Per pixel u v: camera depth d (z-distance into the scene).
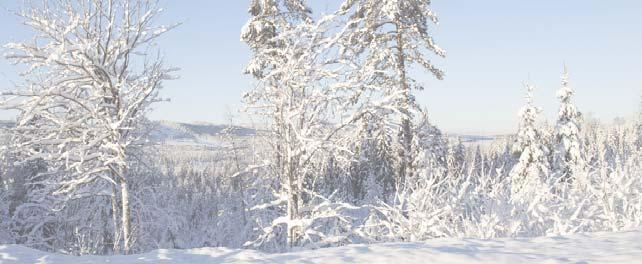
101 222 19.38
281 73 15.15
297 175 14.79
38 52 14.66
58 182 16.61
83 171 15.97
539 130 27.67
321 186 21.11
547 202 14.04
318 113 14.87
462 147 41.00
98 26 15.58
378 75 16.44
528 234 13.05
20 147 15.26
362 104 14.70
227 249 9.82
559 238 9.55
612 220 13.11
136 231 16.58
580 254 7.85
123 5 15.81
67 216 20.80
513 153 28.25
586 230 13.64
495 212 12.86
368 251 8.83
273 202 14.92
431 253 8.38
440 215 13.48
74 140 15.28
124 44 15.91
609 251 7.88
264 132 15.26
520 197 13.95
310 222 14.26
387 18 18.23
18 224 24.45
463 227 13.76
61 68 15.36
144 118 16.94
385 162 27.48
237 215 24.78
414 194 14.01
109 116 15.52
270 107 15.25
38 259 9.24
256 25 17.17
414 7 19.17
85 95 16.59
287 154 14.66
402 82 18.67
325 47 14.36
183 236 26.81
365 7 17.53
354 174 24.98
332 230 14.65
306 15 18.17
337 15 14.42
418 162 25.70
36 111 14.91
